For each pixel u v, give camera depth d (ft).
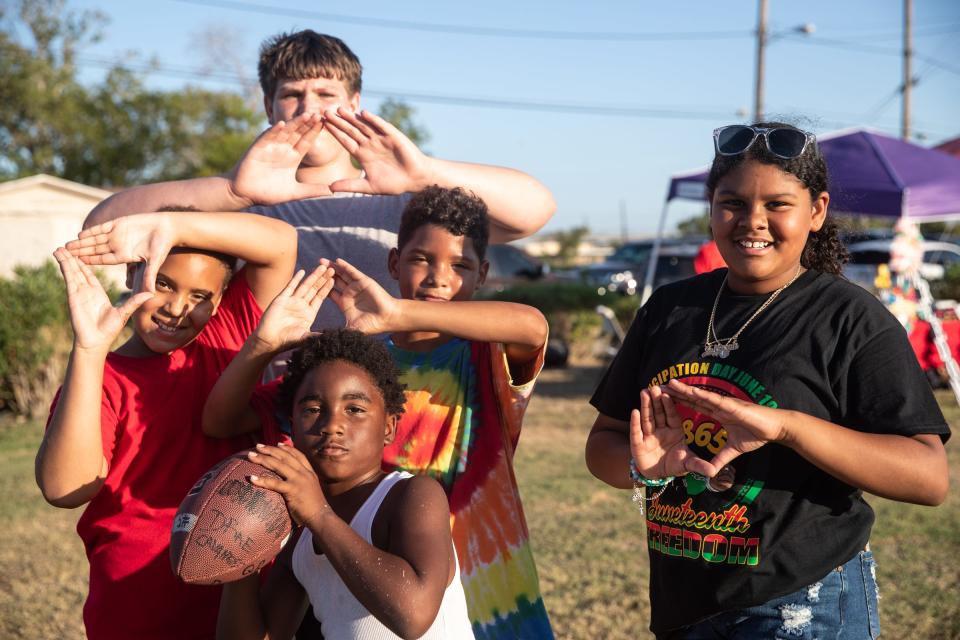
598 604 17.10
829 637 8.09
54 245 79.56
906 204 32.94
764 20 101.50
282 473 7.37
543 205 12.22
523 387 9.55
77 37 135.54
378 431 7.98
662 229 43.45
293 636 8.26
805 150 8.41
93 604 9.08
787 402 8.20
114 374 9.08
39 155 131.54
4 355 37.99
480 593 9.27
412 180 10.89
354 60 12.45
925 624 15.93
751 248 8.55
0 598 18.19
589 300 54.95
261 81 12.54
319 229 12.23
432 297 9.98
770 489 8.16
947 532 21.11
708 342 8.80
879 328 8.19
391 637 7.48
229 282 9.81
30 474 28.32
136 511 9.00
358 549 7.15
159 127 133.90
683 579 8.52
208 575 7.34
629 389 9.58
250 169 10.18
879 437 7.81
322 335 8.16
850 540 8.16
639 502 9.35
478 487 9.49
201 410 9.33
